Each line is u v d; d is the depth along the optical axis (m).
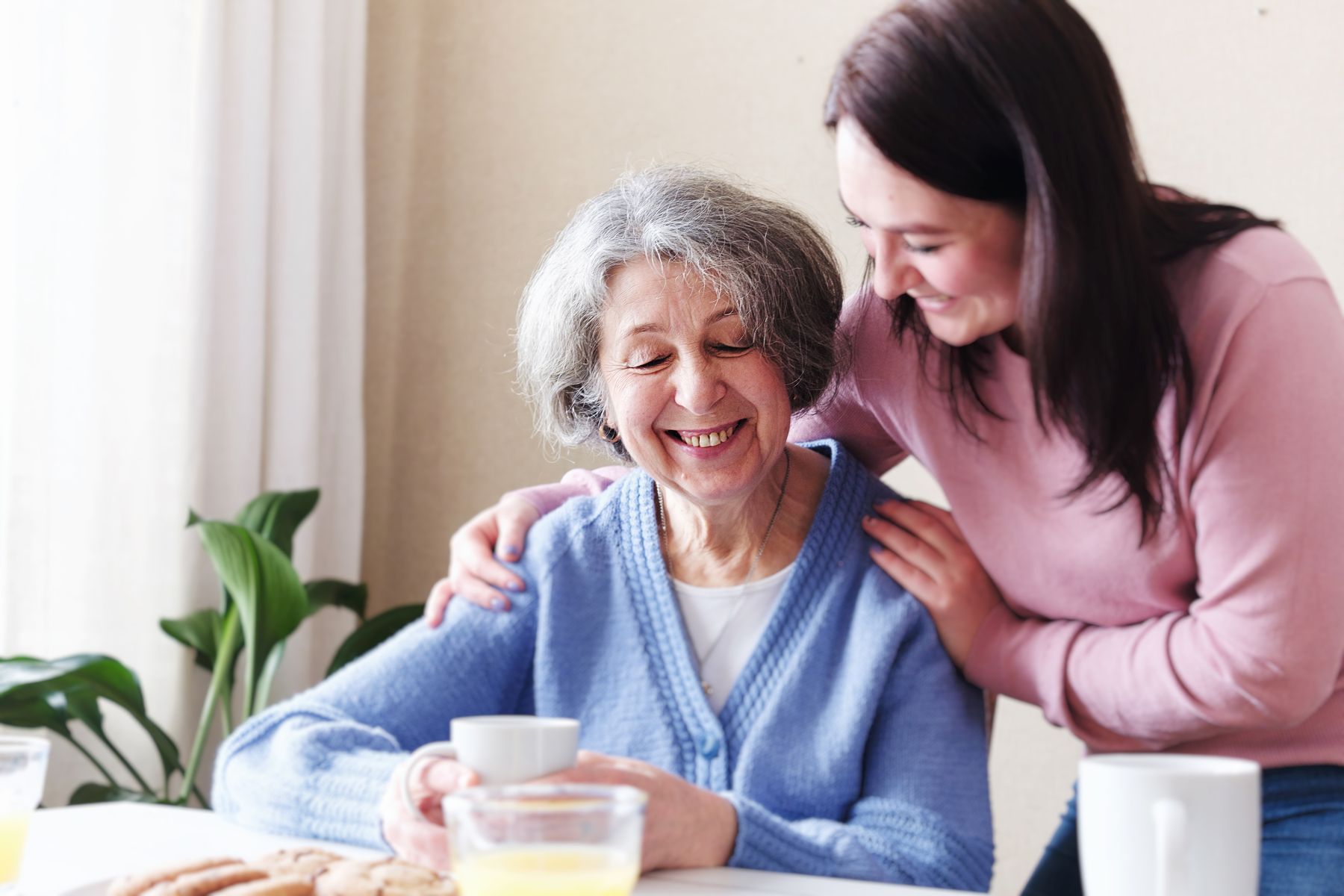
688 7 2.58
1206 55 2.06
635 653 1.28
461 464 2.81
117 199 2.38
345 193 2.82
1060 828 1.37
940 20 0.90
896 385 1.23
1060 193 0.91
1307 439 0.98
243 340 2.56
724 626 1.29
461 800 0.63
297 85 2.68
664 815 0.93
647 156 2.60
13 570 2.18
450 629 1.32
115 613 2.34
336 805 1.06
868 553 1.29
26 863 0.94
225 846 1.01
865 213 0.97
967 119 0.90
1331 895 1.10
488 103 2.84
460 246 2.86
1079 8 2.15
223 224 2.55
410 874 0.72
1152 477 1.05
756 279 1.17
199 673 2.51
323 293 2.78
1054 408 1.02
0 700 2.03
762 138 2.46
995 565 1.21
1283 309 0.99
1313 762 1.13
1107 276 0.94
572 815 0.61
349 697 1.27
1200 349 1.01
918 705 1.22
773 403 1.19
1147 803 0.64
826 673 1.24
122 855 0.97
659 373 1.19
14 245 2.21
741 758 1.21
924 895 0.87
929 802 1.17
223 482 2.54
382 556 2.90
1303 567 0.99
